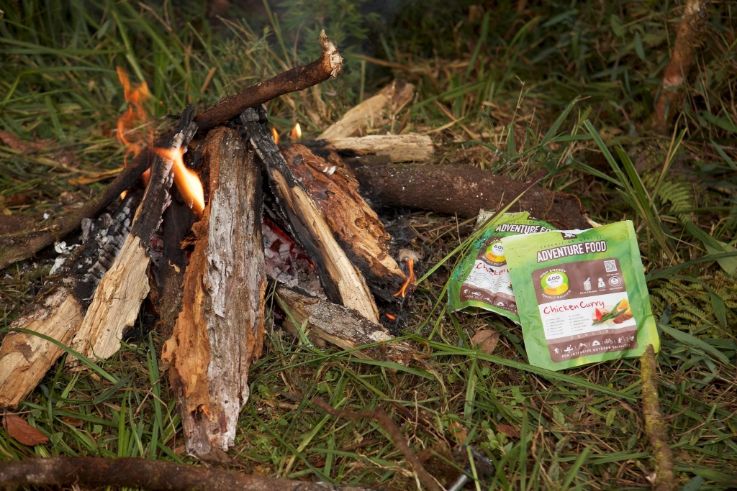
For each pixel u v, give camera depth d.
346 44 3.75
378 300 2.39
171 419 2.04
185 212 2.37
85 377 2.18
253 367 2.15
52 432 2.04
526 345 2.28
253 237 2.27
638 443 2.05
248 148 2.43
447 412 2.09
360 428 2.05
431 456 1.92
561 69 3.58
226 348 2.04
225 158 2.35
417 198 2.70
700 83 3.05
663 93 3.09
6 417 2.04
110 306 2.19
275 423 2.06
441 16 3.84
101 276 2.33
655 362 2.20
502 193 2.67
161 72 3.42
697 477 1.89
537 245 2.38
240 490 1.78
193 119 2.44
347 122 3.17
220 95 3.33
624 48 3.32
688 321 2.43
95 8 3.72
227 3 3.75
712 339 2.34
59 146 3.21
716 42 3.12
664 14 3.23
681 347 2.31
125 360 2.23
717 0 3.14
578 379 2.17
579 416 2.12
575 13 3.47
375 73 3.70
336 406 2.11
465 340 2.34
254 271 2.21
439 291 2.51
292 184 2.32
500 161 2.97
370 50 3.79
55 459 1.83
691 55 2.98
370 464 1.96
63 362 2.18
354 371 2.20
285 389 2.15
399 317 2.36
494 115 3.37
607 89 3.35
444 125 3.31
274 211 2.46
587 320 2.31
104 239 2.41
